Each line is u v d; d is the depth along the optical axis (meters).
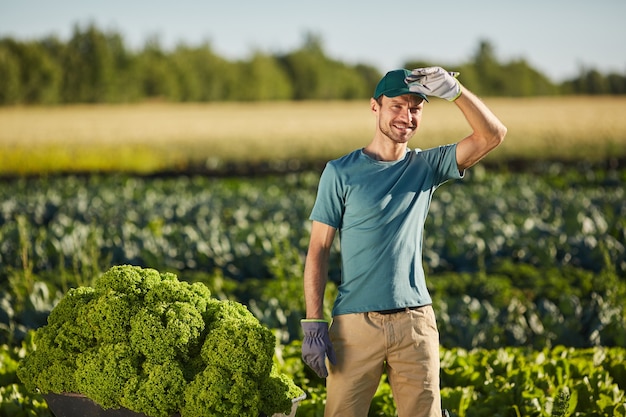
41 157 31.41
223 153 36.47
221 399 3.54
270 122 46.66
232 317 3.78
